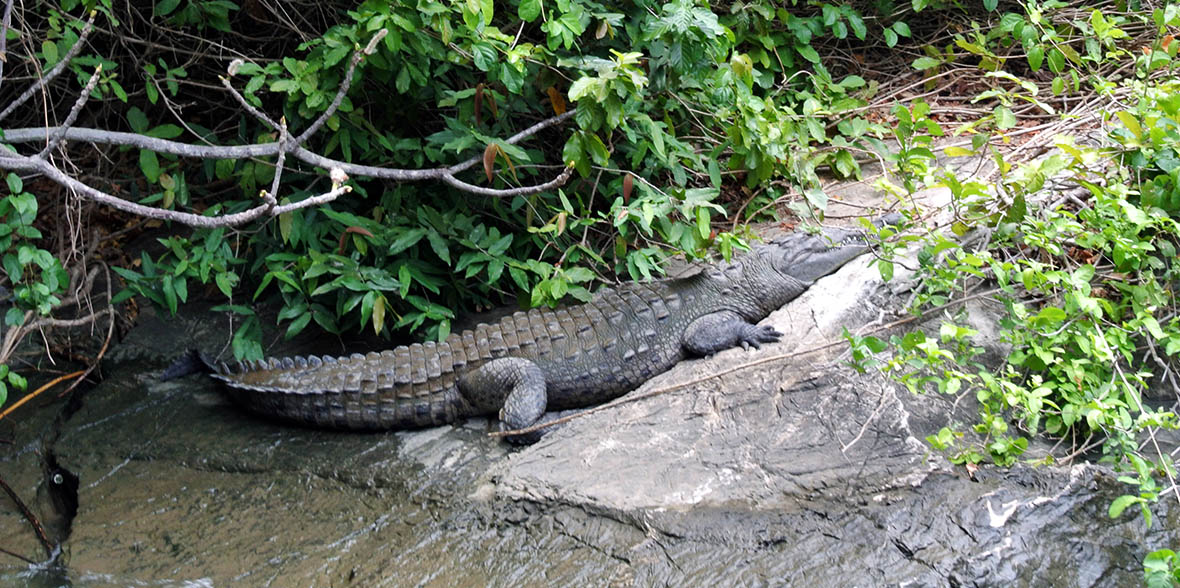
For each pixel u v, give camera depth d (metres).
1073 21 6.64
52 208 6.33
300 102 5.52
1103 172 4.95
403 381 4.83
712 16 4.99
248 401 4.99
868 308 4.93
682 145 5.48
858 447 4.18
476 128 5.51
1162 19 5.25
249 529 4.22
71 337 5.65
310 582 3.88
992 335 4.70
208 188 6.54
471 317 5.73
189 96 6.89
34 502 4.54
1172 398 4.50
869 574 3.62
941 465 4.03
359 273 5.18
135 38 5.93
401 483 4.43
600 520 4.02
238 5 6.57
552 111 6.09
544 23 5.26
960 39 6.46
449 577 3.85
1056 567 3.60
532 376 4.77
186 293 5.30
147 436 4.92
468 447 4.67
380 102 5.79
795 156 5.43
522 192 4.46
